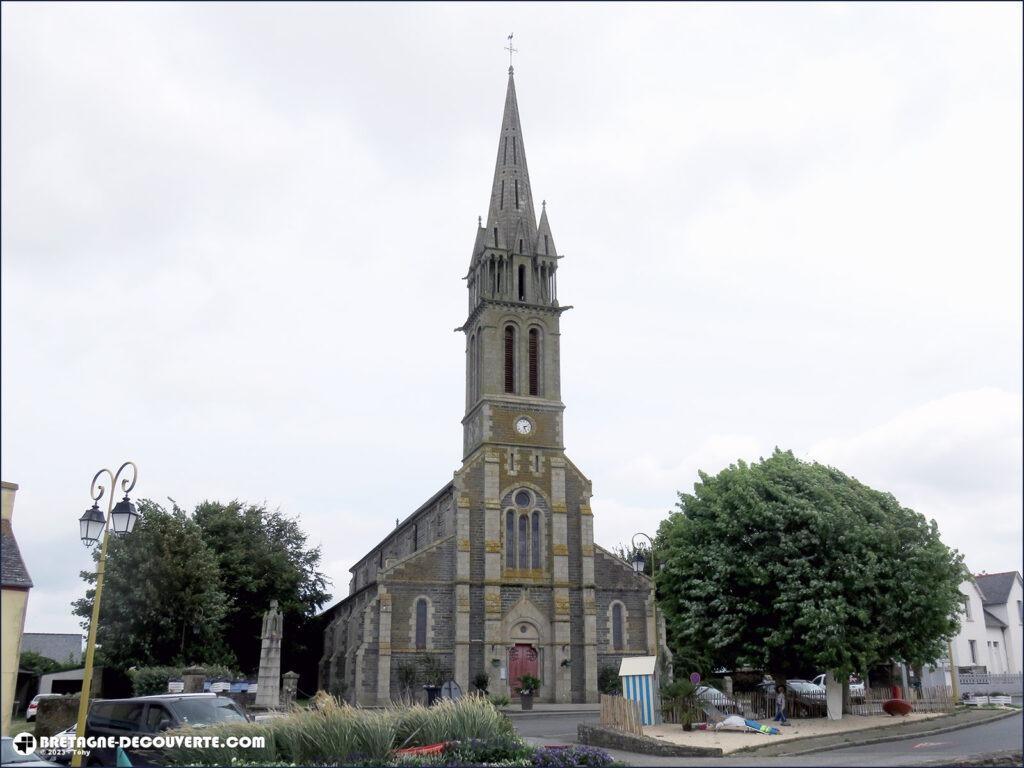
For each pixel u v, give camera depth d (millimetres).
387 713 23953
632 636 58312
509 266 65312
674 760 26109
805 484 39406
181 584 53031
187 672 40281
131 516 22875
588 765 23484
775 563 37688
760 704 39344
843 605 35531
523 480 59719
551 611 57125
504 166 69438
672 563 41688
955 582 38438
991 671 65125
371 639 53969
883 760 24875
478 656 55094
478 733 24203
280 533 71750
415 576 55781
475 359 65250
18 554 20281
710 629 38938
